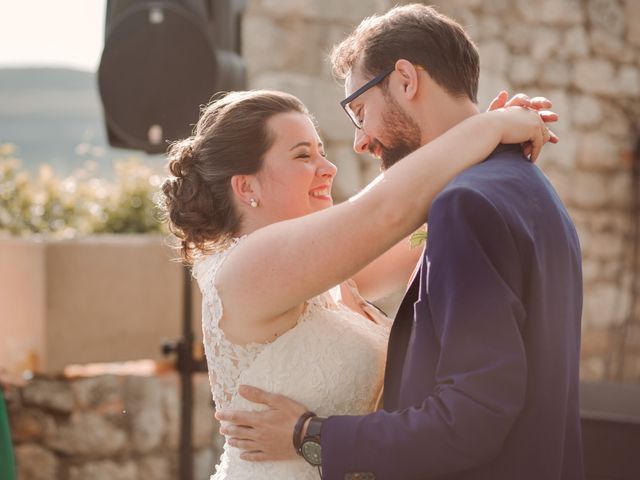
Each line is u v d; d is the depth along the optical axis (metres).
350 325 1.80
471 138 1.57
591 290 6.07
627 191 6.20
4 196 4.95
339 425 1.51
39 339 4.10
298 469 1.71
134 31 3.88
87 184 5.18
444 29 1.66
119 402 4.40
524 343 1.45
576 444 1.60
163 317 4.34
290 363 1.71
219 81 3.88
